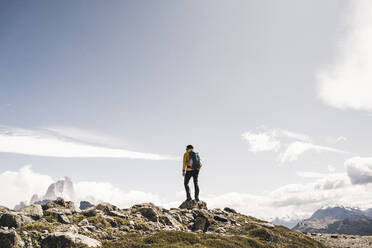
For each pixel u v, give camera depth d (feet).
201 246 18.39
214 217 27.66
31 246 16.03
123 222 21.90
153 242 18.76
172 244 18.10
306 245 24.38
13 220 18.06
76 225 19.88
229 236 21.90
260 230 24.07
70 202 23.58
